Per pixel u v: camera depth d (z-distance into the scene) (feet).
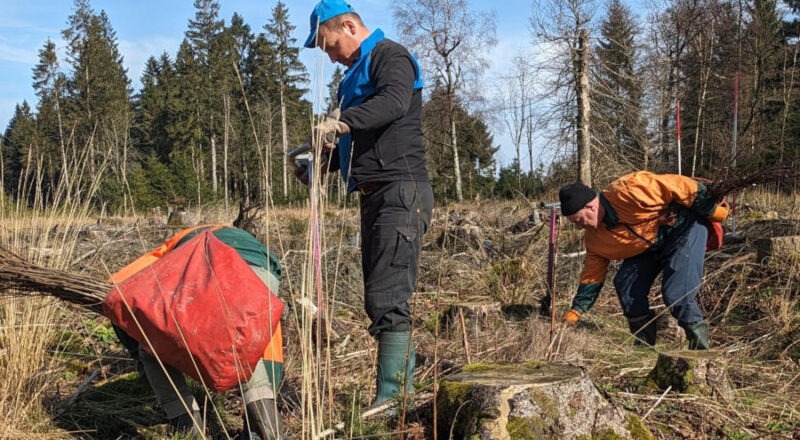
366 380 13.32
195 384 12.48
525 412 9.44
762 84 83.92
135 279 9.38
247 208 14.38
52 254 13.62
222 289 9.14
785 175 14.43
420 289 22.72
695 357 12.71
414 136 11.52
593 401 9.90
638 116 51.29
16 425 11.25
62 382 13.85
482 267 24.32
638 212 14.99
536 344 14.49
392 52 11.03
